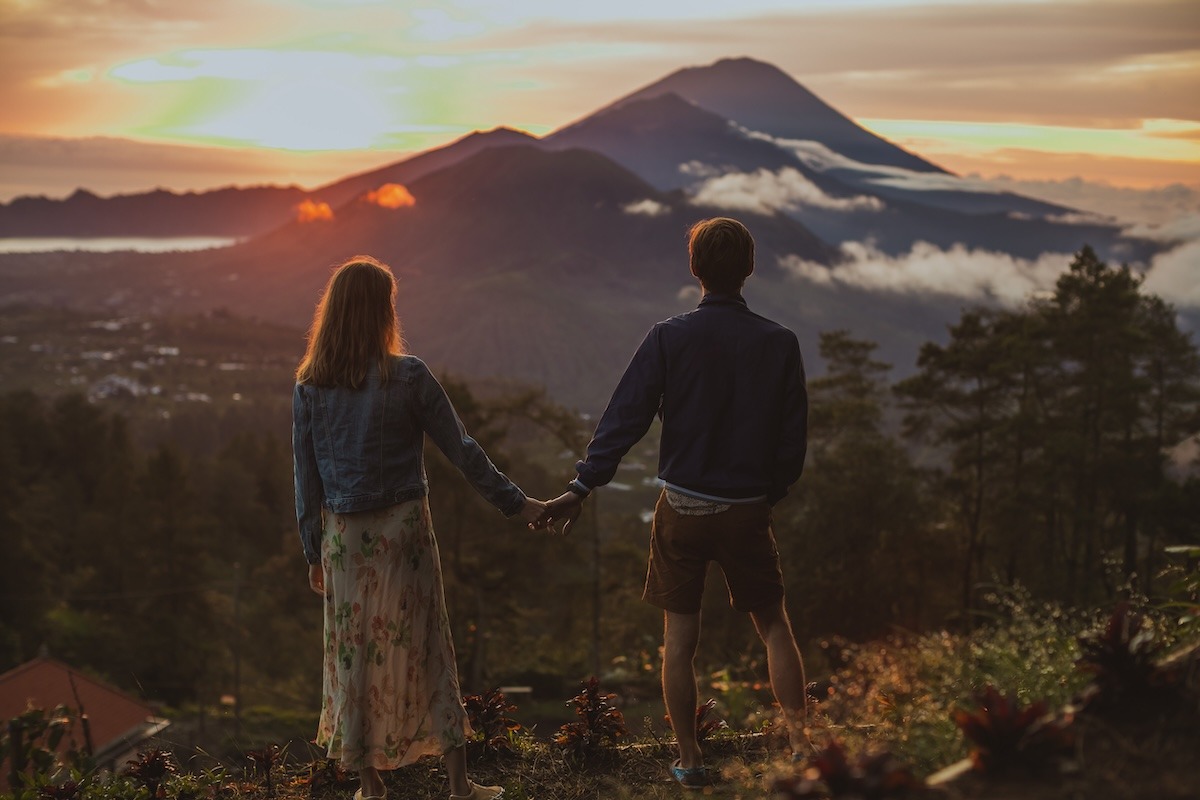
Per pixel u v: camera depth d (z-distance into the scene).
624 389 3.66
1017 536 36.00
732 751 4.04
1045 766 2.16
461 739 3.66
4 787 5.98
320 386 3.59
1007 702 2.23
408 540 3.60
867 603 36.94
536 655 36.38
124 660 45.06
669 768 3.94
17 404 81.69
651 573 3.78
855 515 38.03
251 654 48.28
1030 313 40.06
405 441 3.61
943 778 2.19
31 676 20.34
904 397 39.66
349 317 3.58
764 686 4.77
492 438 37.09
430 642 3.66
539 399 37.16
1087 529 35.50
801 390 3.66
